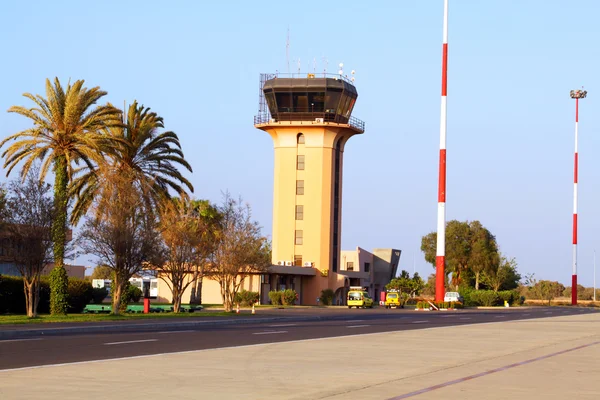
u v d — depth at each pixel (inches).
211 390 603.2
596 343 1175.0
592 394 601.6
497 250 5565.9
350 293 3481.8
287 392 597.0
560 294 7278.5
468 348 1045.8
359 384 649.0
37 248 1812.3
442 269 3233.3
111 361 801.6
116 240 1951.3
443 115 3024.1
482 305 4411.9
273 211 3907.5
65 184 1955.0
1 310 2262.6
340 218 3961.6
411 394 587.8
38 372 698.2
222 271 2488.9
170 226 2284.7
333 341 1138.7
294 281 3757.4
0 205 1830.7
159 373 704.4
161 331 1390.3
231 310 2539.4
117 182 1985.7
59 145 1961.1
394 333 1363.2
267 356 881.5
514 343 1154.0
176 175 2244.1
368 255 4788.4
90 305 2456.9
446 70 3024.1
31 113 1966.0
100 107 2004.2
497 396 581.0
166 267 2495.1
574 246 4601.4
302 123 3811.5
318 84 3794.3
